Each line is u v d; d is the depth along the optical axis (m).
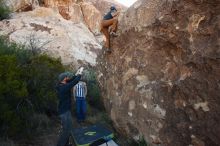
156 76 6.41
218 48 5.19
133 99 6.94
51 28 14.80
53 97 8.76
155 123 6.18
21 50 9.94
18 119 7.53
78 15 23.98
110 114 8.20
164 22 6.14
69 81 7.06
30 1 19.67
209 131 5.28
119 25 7.90
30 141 7.66
